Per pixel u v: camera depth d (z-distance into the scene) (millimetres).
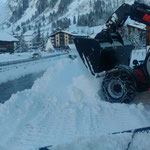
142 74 4023
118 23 4645
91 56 4543
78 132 2951
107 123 3227
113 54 4738
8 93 7770
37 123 3365
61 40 95125
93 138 2500
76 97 4680
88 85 5004
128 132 2641
